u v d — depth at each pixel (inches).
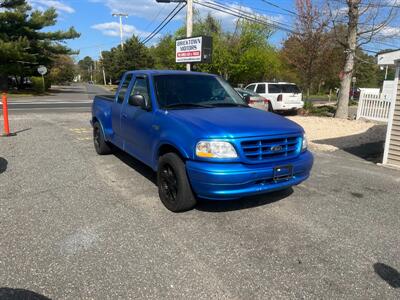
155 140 191.9
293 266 135.5
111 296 115.3
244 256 141.4
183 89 213.3
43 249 143.1
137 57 2156.7
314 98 1886.1
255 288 121.3
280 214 183.6
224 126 164.1
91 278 124.5
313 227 169.6
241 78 1336.1
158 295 116.3
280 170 168.1
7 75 1481.3
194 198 175.6
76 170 255.6
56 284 120.8
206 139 159.5
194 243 150.6
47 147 332.5
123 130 241.9
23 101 1069.1
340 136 456.8
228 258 139.6
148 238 154.0
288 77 1541.6
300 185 234.1
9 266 130.6
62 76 3011.8
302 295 118.4
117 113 251.3
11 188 214.1
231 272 130.2
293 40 910.4
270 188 168.7
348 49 663.1
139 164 274.8
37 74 1617.9
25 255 138.3
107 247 145.7
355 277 129.8
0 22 1336.1
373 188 233.6
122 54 2180.1
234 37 1293.1
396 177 262.7
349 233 164.9
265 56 1286.9
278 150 169.2
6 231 157.9
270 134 166.6
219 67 1256.8
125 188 217.8
